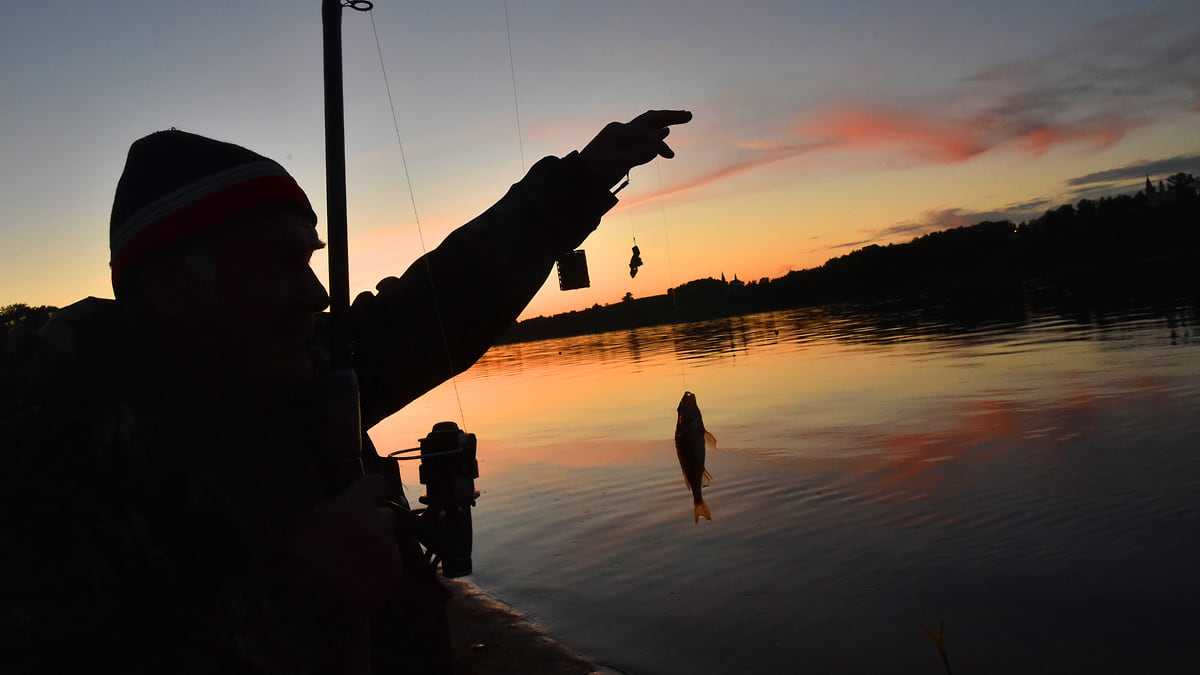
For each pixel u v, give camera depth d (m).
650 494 8.95
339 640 0.88
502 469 11.64
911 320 38.47
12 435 0.81
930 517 6.91
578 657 4.88
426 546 1.26
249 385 1.07
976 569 5.63
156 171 1.01
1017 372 15.02
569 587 6.19
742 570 6.15
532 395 23.92
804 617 5.19
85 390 0.89
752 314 87.62
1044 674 4.19
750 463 9.88
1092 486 7.18
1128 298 33.50
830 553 6.34
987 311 38.03
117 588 0.80
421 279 1.64
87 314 1.00
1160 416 9.52
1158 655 4.26
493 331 1.69
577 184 1.74
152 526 0.85
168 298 1.01
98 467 0.84
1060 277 72.50
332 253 1.45
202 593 0.85
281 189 1.06
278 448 1.17
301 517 0.96
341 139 1.53
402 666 1.20
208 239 1.01
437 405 24.39
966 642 4.59
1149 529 5.99
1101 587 5.13
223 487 0.98
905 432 10.69
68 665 0.75
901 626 4.93
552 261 1.74
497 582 6.44
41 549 0.77
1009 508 6.89
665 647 4.94
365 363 1.56
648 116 1.81
